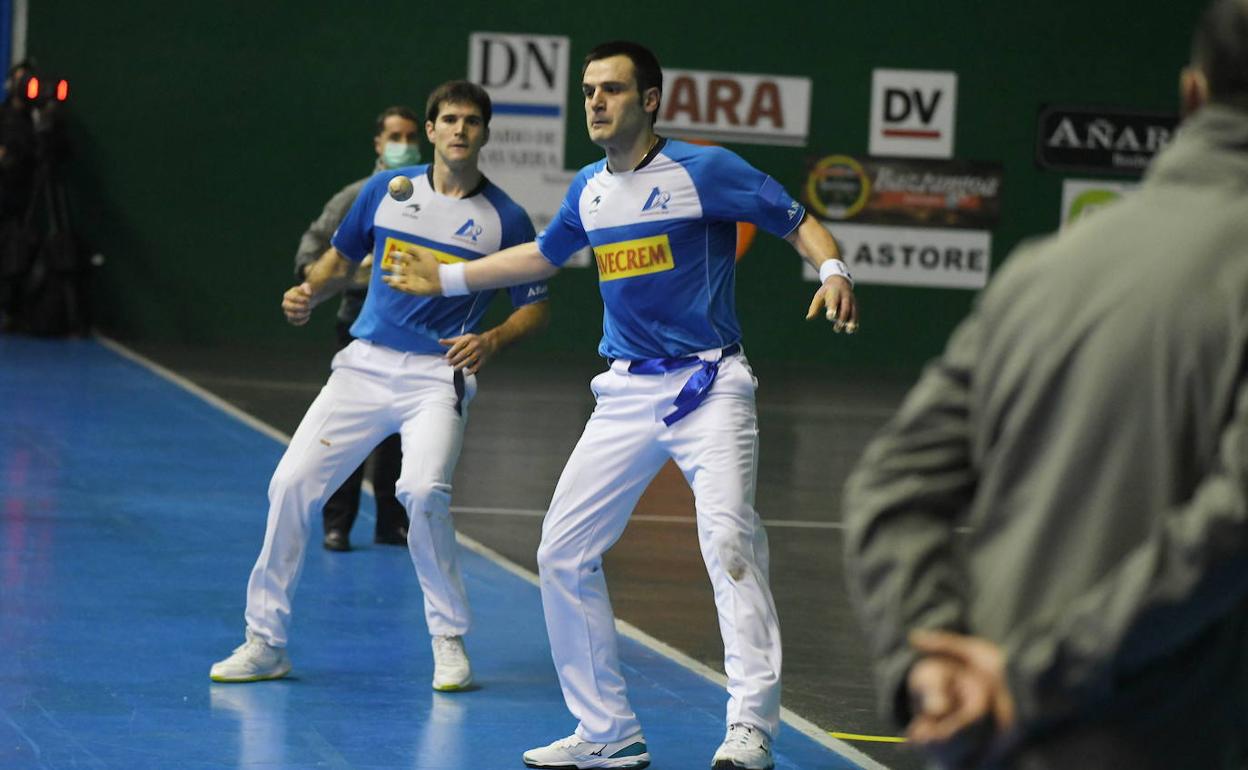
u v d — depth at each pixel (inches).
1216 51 122.4
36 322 1120.2
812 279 1267.2
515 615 442.9
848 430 897.5
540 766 307.4
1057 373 121.1
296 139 1214.9
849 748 326.6
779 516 631.8
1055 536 120.0
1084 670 112.3
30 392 839.7
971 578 125.4
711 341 309.3
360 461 370.3
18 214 1119.0
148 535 523.5
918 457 127.9
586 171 320.8
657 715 348.8
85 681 351.9
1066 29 1273.4
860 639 434.3
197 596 443.8
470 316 371.2
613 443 311.7
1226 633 119.3
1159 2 1278.3
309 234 494.0
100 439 709.9
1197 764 119.3
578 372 1130.0
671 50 1245.1
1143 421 117.6
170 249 1207.6
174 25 1196.5
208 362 1071.6
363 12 1212.5
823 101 1261.1
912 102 1266.0
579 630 309.9
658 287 308.0
